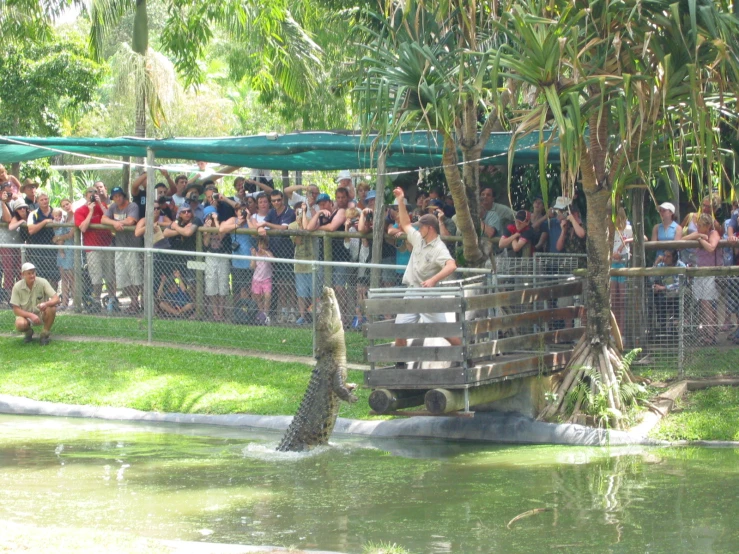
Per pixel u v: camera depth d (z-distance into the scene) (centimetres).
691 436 1180
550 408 1248
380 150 1571
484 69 1137
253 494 952
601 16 1120
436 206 1728
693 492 936
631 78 1080
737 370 1387
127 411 1409
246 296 1712
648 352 1412
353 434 1286
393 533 809
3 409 1465
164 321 1744
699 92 1078
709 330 1412
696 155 1198
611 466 1055
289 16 2467
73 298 1859
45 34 2409
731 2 1149
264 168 2025
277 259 1557
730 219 1588
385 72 1215
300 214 1767
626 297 1414
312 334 1611
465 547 767
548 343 1291
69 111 3212
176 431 1309
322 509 891
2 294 1909
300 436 1180
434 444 1215
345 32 2534
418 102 1247
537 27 1125
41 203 1973
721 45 1036
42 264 1881
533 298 1255
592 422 1215
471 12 1220
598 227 1268
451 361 1166
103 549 691
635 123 1123
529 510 880
